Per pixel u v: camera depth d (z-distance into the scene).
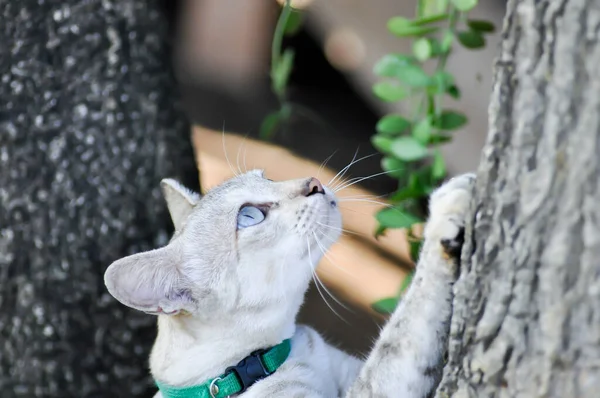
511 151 2.51
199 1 10.36
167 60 5.18
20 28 4.73
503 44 2.54
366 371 3.15
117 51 4.85
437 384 3.04
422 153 4.28
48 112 4.77
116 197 4.81
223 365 3.67
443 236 2.95
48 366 4.82
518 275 2.50
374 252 6.82
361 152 8.73
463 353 2.72
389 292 6.35
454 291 2.81
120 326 4.82
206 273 3.67
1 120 4.77
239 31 10.13
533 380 2.47
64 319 4.78
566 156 2.36
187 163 5.24
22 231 4.76
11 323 4.84
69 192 4.77
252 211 3.71
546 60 2.40
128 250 4.83
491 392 2.60
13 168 4.76
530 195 2.45
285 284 3.68
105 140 4.82
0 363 4.91
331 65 9.46
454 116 4.40
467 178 3.05
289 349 3.76
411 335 3.03
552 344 2.41
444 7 4.33
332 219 3.77
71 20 4.77
